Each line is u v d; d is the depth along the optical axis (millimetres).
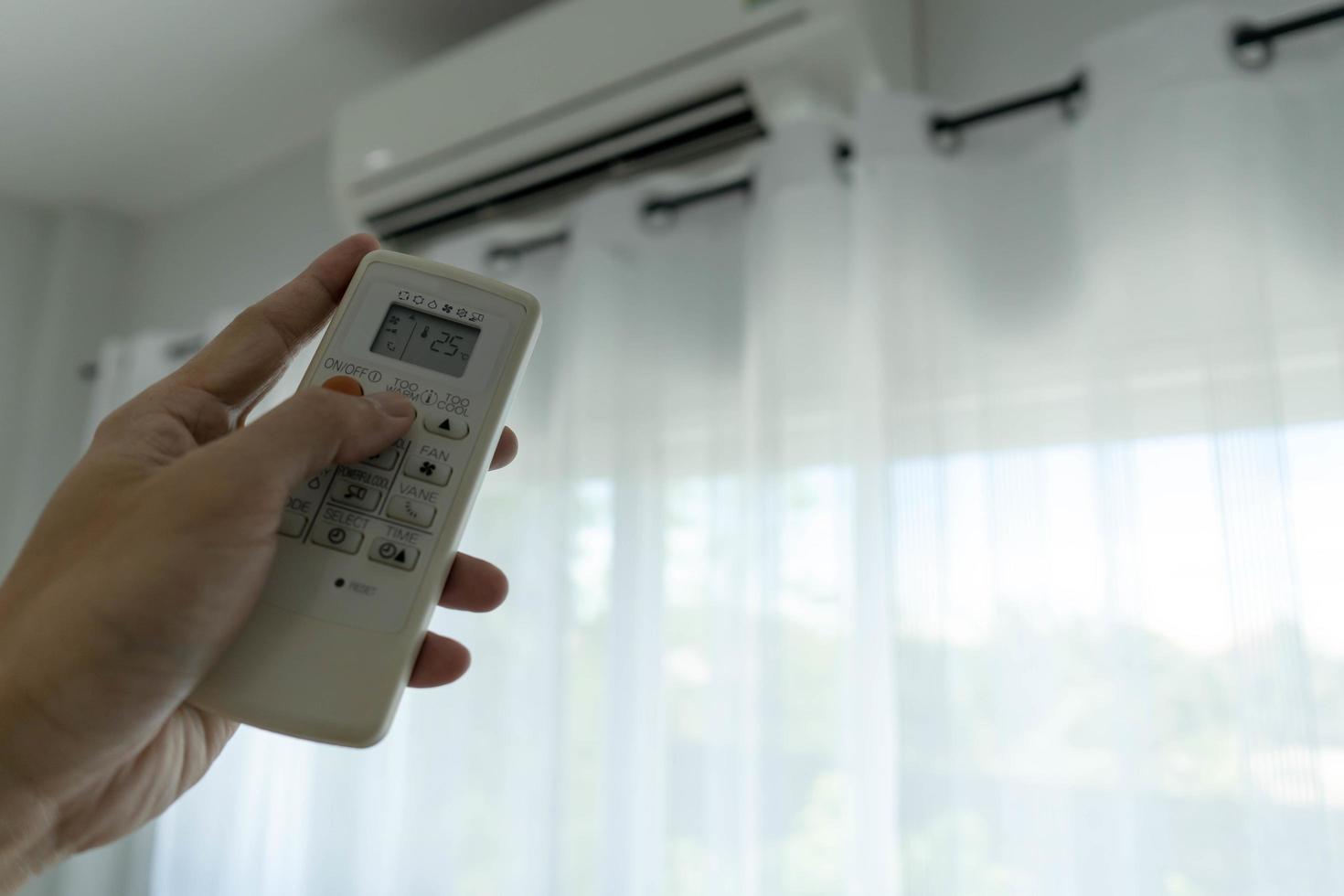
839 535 837
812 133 914
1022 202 846
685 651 948
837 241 889
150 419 398
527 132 1104
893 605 772
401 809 1067
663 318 1030
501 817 1015
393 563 388
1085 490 771
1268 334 679
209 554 345
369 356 436
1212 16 738
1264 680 641
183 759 443
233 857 1205
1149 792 666
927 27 1030
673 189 1059
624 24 1029
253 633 368
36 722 345
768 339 890
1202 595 670
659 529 981
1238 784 639
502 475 1116
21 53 1414
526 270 1177
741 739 894
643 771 929
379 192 1242
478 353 442
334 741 360
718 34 953
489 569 511
